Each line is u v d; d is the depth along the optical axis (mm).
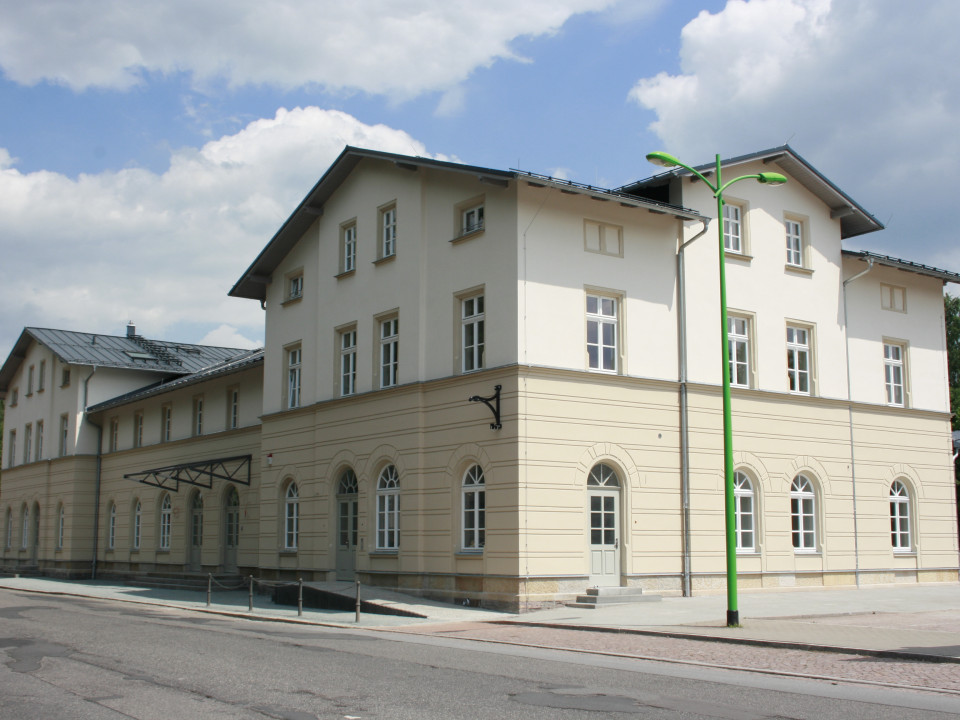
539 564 21312
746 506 25688
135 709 9289
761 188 27266
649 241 24516
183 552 37438
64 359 45156
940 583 29984
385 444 25281
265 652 13758
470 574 22219
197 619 20453
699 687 11016
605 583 22516
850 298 29219
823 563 27016
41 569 46312
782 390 26828
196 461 36812
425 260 25000
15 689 10461
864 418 28891
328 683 10891
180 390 39281
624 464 23062
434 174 25078
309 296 29922
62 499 45531
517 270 22078
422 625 18969
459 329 23797
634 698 10148
